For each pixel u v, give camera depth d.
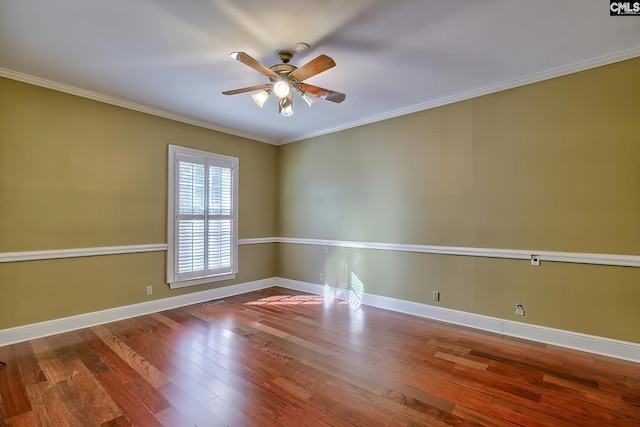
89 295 3.51
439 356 2.78
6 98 3.02
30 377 2.41
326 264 4.91
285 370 2.54
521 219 3.20
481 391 2.24
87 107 3.51
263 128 4.86
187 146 4.39
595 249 2.83
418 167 3.92
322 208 4.98
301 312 4.04
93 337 3.19
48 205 3.25
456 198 3.62
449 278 3.67
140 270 3.92
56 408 2.04
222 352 2.86
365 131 4.44
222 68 2.96
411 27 2.33
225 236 4.80
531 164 3.15
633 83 2.67
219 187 4.74
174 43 2.54
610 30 2.36
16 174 3.07
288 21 2.25
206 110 4.06
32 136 3.16
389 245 4.16
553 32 2.38
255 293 5.06
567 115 2.96
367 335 3.26
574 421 1.92
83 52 2.67
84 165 3.49
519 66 2.93
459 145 3.59
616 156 2.74
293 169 5.41
